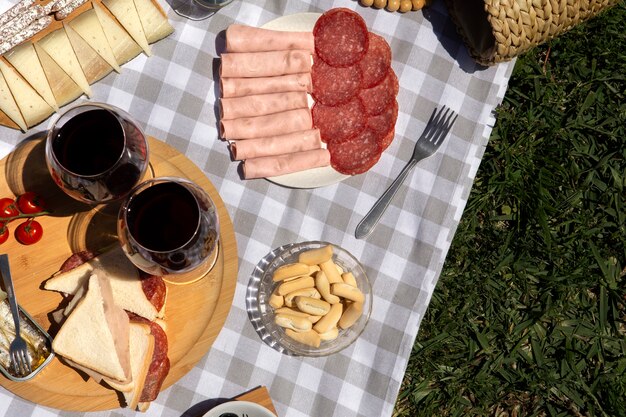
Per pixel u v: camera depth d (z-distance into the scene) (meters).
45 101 0.80
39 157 0.80
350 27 0.85
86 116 0.70
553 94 1.12
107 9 0.81
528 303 1.10
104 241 0.80
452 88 0.89
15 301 0.77
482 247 1.10
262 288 0.84
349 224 0.88
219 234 0.79
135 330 0.76
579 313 1.11
